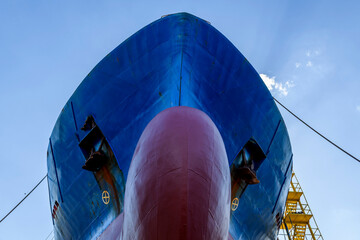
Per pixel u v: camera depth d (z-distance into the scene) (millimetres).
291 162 12641
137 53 9656
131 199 6184
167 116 6410
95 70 10352
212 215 5648
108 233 9555
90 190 10828
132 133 9680
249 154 10578
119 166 9852
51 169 12555
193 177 5516
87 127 10547
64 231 12742
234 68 9867
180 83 8930
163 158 5770
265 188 11328
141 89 9555
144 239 5648
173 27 9172
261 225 11812
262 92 10516
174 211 5277
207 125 6363
